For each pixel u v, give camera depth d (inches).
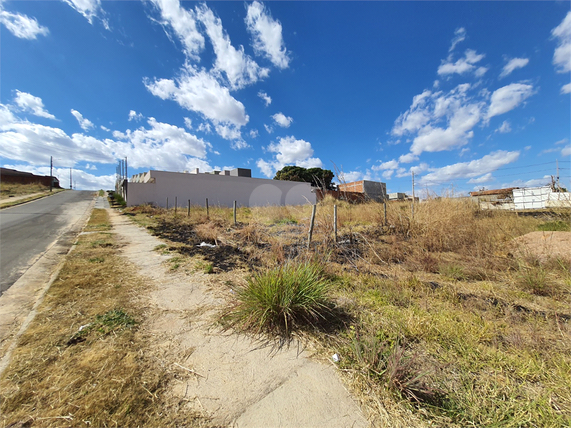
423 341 73.6
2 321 87.9
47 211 546.3
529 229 224.4
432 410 50.3
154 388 55.5
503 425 46.5
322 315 85.2
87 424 46.1
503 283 125.8
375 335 74.4
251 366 63.9
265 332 80.4
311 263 122.5
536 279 116.8
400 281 124.6
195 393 54.5
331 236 207.8
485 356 66.2
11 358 64.3
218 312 93.4
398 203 287.9
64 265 150.6
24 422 46.2
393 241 211.5
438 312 92.1
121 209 700.0
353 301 101.9
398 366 56.3
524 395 53.6
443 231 198.1
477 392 54.7
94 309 93.8
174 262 164.7
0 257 182.5
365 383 57.2
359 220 329.1
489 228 215.2
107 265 153.5
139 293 110.8
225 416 48.8
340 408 50.8
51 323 83.0
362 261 164.6
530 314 90.4
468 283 127.3
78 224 375.2
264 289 84.6
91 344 71.3
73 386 55.1
